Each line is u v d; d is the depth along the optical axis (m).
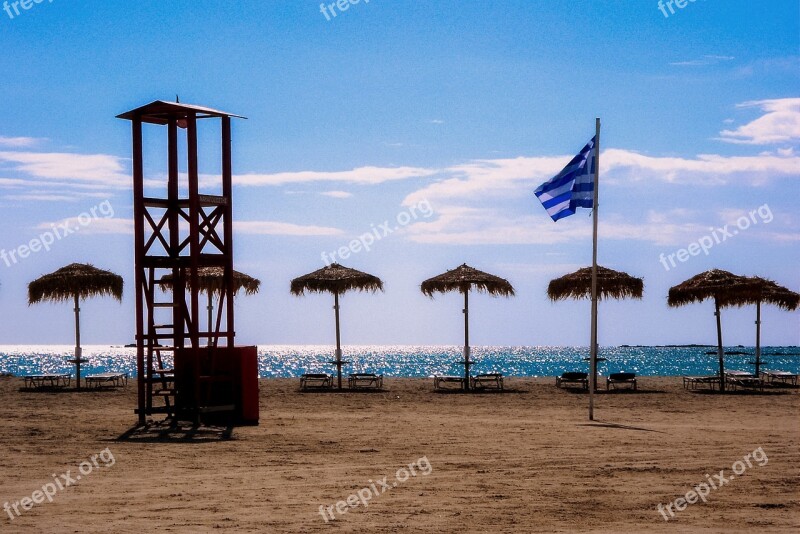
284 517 7.45
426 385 26.16
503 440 12.35
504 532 6.96
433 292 23.58
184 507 7.83
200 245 14.43
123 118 14.09
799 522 7.34
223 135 14.50
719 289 22.64
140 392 14.14
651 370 83.56
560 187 15.98
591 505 7.98
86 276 22.39
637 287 23.53
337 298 23.50
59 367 94.38
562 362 117.81
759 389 23.88
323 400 19.75
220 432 13.29
